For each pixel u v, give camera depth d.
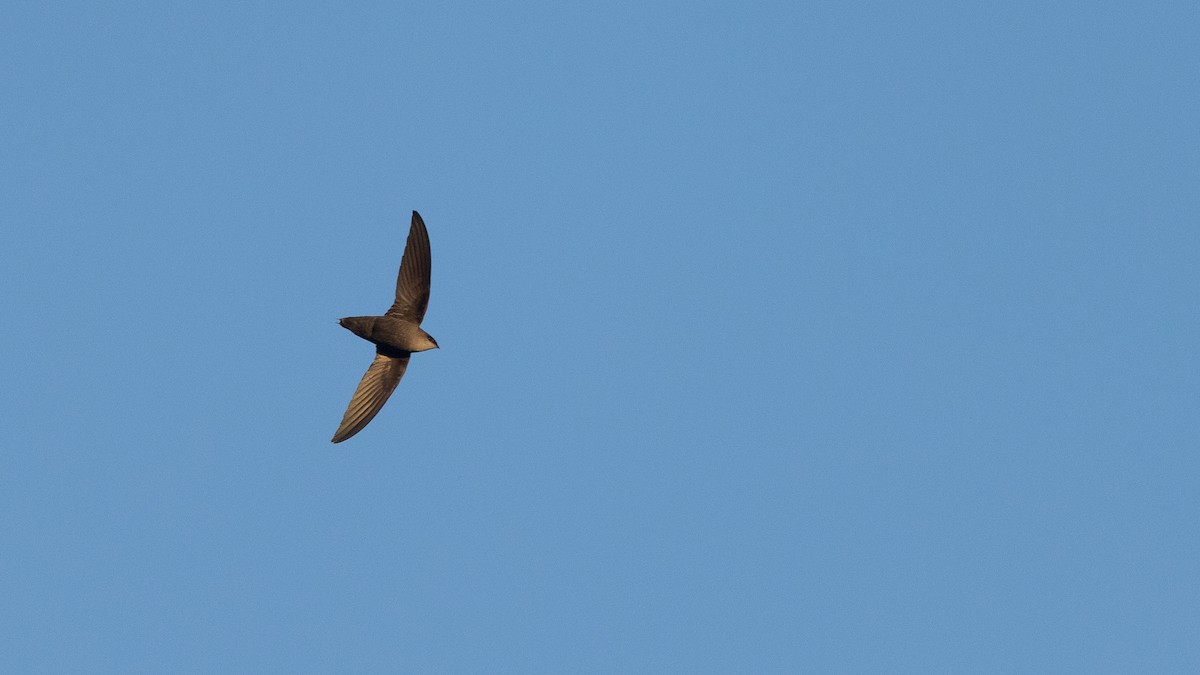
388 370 19.53
